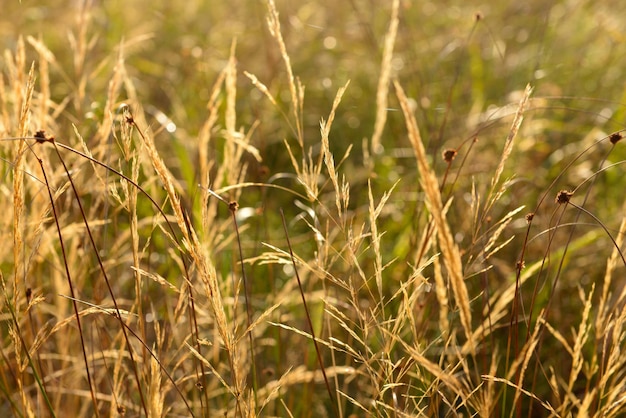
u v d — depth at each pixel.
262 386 2.35
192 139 3.47
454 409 1.63
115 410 1.87
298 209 3.60
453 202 2.88
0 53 4.11
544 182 3.29
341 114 4.38
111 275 2.61
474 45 4.32
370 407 2.08
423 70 4.31
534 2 4.79
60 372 2.14
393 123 3.97
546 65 4.14
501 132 3.52
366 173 3.52
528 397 2.40
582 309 2.66
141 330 1.76
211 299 1.56
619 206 3.14
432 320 2.52
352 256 1.74
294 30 4.80
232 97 2.13
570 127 3.53
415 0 5.45
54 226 2.31
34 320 2.31
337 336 2.63
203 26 5.38
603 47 4.49
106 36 4.62
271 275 2.43
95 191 2.44
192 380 2.29
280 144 4.00
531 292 2.73
